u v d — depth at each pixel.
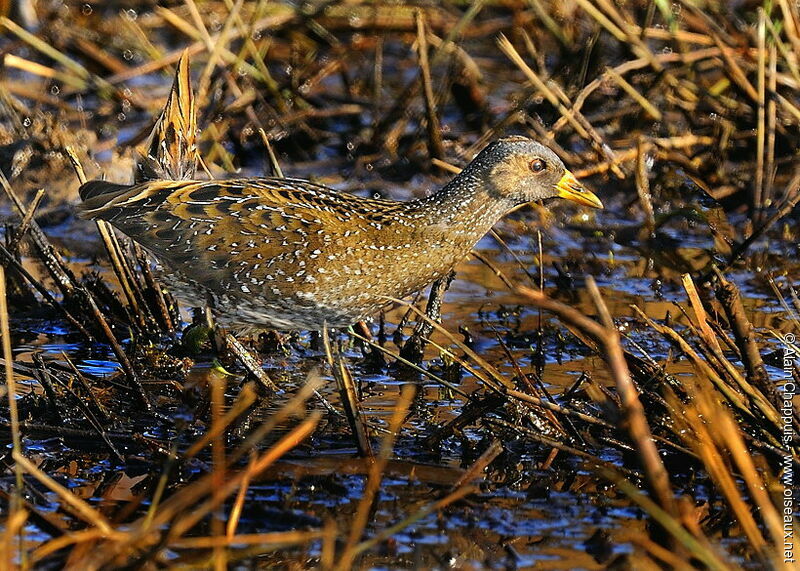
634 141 15.01
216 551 7.09
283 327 10.16
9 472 8.55
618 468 8.84
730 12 16.59
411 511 8.15
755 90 14.52
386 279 10.00
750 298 12.25
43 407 9.41
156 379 10.16
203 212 9.80
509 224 14.20
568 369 10.60
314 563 7.43
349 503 8.22
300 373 10.58
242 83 16.23
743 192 14.60
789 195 13.37
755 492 7.43
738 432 8.71
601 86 15.76
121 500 8.16
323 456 8.94
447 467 8.84
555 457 9.02
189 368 10.41
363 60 17.83
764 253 13.30
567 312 6.96
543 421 9.16
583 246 13.78
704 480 8.71
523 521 8.07
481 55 18.19
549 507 8.29
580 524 8.06
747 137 15.01
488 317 11.78
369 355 10.95
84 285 11.45
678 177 14.84
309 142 16.11
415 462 8.88
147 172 10.82
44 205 14.09
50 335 11.16
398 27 17.53
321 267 9.73
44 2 17.80
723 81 15.39
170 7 18.05
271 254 9.70
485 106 16.30
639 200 14.47
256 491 8.34
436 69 17.83
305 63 16.92
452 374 10.59
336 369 9.14
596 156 14.69
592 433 9.27
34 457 8.79
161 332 11.27
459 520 8.04
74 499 7.24
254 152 15.86
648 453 7.05
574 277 12.93
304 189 10.04
